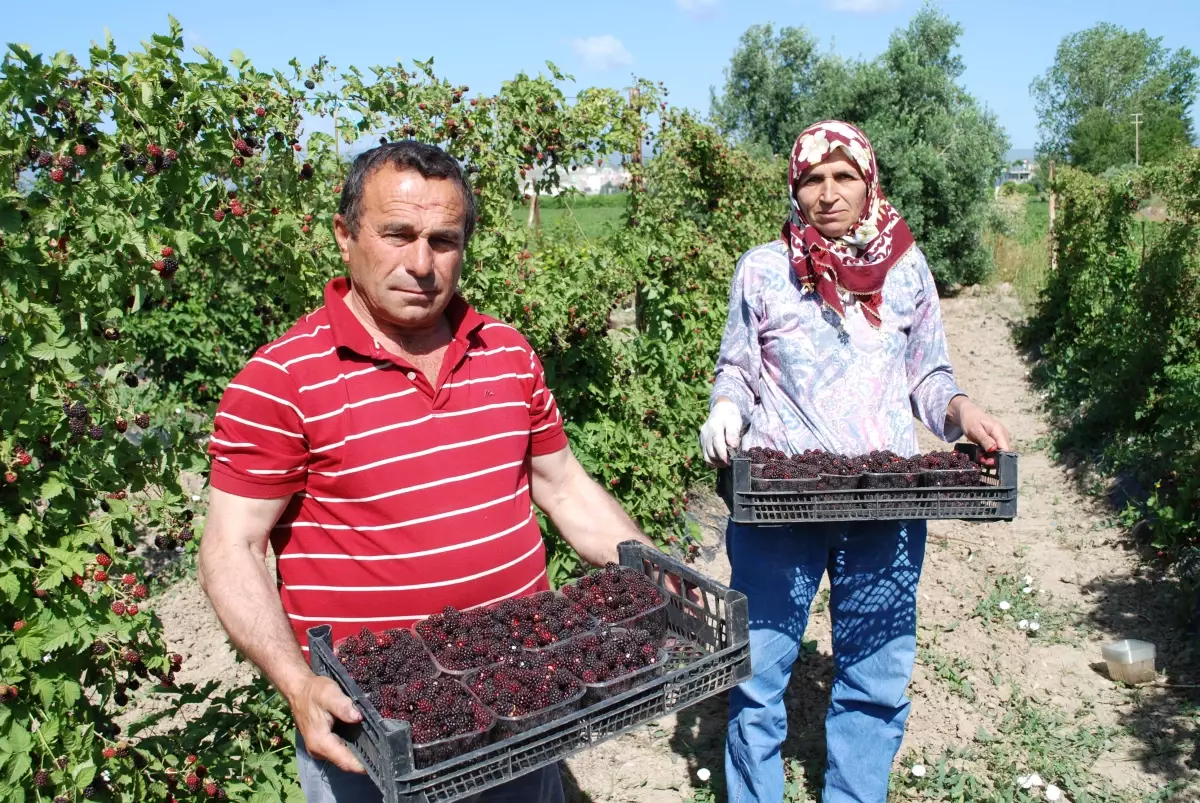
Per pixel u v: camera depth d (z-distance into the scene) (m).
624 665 1.90
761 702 3.07
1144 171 10.23
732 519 2.84
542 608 2.17
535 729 1.70
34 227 2.69
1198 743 3.90
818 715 4.25
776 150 23.25
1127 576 5.69
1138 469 6.84
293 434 2.02
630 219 7.01
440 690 1.81
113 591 2.76
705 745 4.07
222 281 7.71
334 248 3.87
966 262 18.45
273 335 7.68
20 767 2.54
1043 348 11.94
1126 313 9.14
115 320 3.00
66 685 2.69
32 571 2.66
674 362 6.82
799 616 3.04
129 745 2.85
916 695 4.38
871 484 2.68
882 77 19.31
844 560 3.00
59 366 2.67
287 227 3.68
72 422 2.67
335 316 2.07
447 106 4.38
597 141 5.29
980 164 18.19
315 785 2.19
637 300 7.23
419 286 2.02
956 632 5.02
